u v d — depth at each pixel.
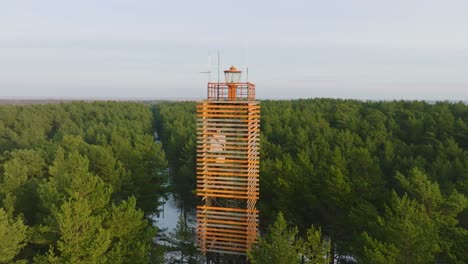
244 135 21.67
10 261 18.25
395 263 16.06
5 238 17.41
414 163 33.94
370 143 43.38
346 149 40.84
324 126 57.19
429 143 45.09
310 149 41.31
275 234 16.81
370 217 22.00
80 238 17.78
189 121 67.50
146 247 19.47
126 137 51.25
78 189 20.94
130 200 21.02
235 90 22.28
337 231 26.09
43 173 31.41
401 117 64.56
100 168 29.33
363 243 18.77
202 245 22.50
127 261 18.58
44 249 21.53
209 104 21.91
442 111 62.12
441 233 19.34
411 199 24.45
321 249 16.98
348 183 25.12
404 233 16.47
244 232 21.94
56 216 18.19
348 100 95.31
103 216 19.94
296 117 63.38
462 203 21.08
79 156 27.80
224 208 22.16
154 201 31.16
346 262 25.89
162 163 36.06
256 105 22.62
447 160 34.91
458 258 17.97
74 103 104.50
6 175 25.70
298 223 26.72
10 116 74.56
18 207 24.31
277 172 28.23
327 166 29.81
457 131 49.38
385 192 26.33
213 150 21.98
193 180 36.19
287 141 47.69
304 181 27.06
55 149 36.06
